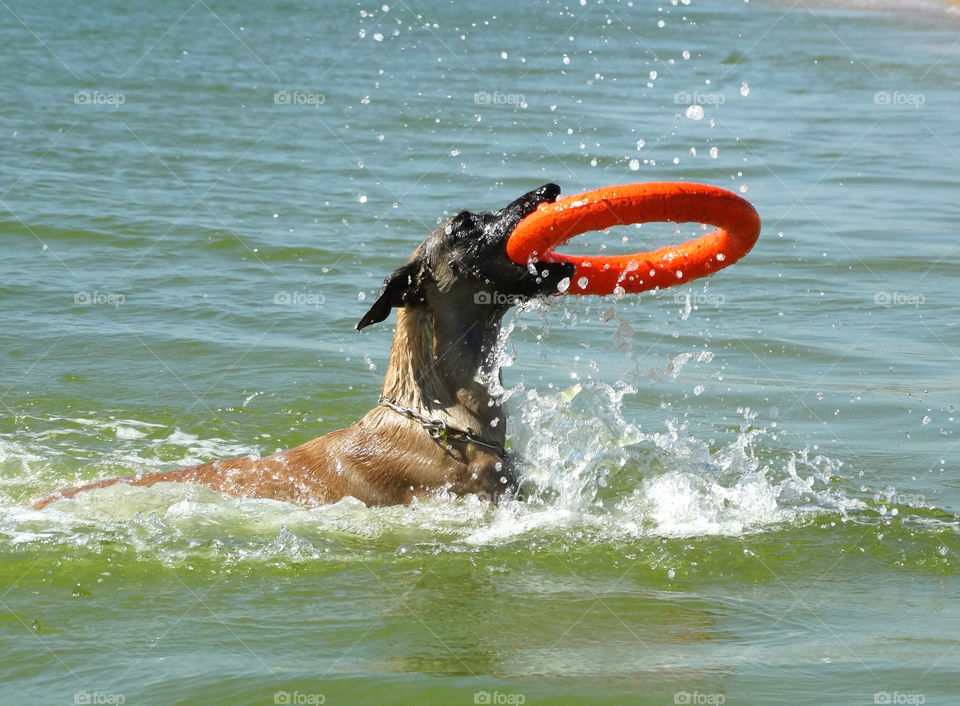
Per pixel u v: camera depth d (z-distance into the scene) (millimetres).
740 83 36812
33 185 21656
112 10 55156
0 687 6793
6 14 50344
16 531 9156
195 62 39156
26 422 11969
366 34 48938
